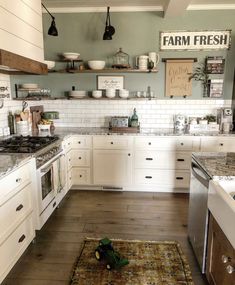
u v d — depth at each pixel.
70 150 3.52
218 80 3.75
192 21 3.67
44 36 3.83
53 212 3.03
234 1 3.45
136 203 3.29
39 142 2.73
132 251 2.29
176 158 3.53
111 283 1.92
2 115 3.06
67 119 4.03
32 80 3.84
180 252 2.27
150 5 3.61
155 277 1.98
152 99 3.90
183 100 3.89
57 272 2.04
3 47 2.04
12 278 1.98
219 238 1.59
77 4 3.57
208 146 3.48
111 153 3.57
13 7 2.20
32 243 2.40
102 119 4.00
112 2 3.50
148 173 3.60
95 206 3.20
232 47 3.70
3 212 1.76
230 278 1.41
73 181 3.68
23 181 2.08
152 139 3.49
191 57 3.77
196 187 2.13
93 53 3.84
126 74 3.88
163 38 3.74
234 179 1.71
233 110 3.76
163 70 3.83
